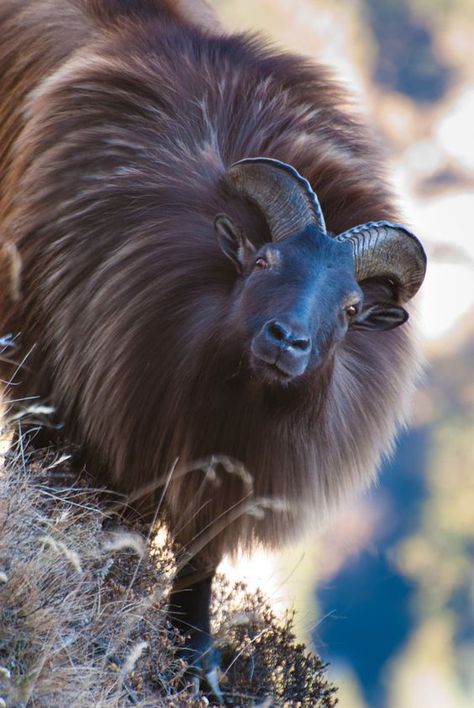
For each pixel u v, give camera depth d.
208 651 20.58
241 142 21.50
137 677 18.50
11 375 22.16
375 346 21.64
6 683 15.73
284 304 18.47
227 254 19.78
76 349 21.00
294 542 21.66
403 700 127.44
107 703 16.72
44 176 21.72
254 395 19.55
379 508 142.88
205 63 22.39
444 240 162.50
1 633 16.61
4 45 24.59
